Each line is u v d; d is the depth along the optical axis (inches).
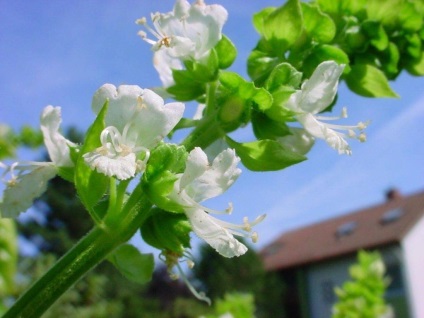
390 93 3.4
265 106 2.8
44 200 56.1
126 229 2.5
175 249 2.5
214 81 2.9
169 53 2.8
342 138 2.8
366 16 3.6
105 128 2.3
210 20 2.9
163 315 56.2
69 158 2.5
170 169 2.4
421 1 3.6
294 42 3.2
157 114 2.4
